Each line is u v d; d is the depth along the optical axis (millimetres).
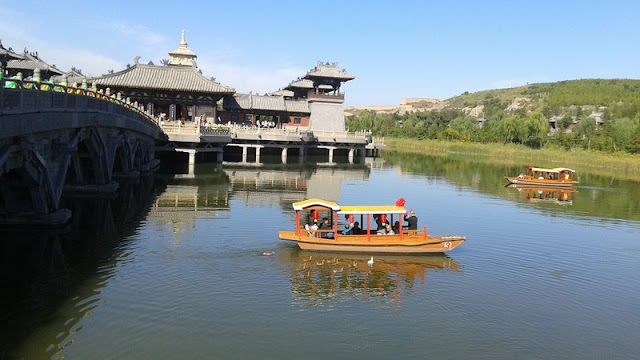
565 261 23297
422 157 94688
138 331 14258
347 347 14016
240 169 58031
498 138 120250
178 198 35469
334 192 42781
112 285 17562
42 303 15758
